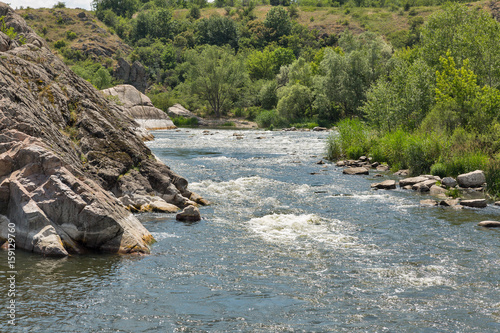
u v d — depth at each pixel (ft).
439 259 34.65
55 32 408.26
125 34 470.39
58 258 33.14
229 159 98.17
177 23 491.72
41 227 34.55
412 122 103.65
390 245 38.40
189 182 68.59
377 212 51.11
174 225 44.27
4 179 36.32
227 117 287.48
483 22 113.60
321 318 24.73
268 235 41.37
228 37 456.45
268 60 343.87
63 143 47.14
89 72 308.19
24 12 420.36
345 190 65.10
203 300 26.89
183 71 372.17
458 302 26.86
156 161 57.41
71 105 55.21
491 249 37.11
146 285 28.89
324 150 115.34
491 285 29.43
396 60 204.13
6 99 41.45
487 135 77.10
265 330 23.30
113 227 35.53
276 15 456.04
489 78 105.19
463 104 89.45
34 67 53.83
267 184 69.05
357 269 32.42
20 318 23.40
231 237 40.50
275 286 29.17
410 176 77.15
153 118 199.00
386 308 26.03
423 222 46.42
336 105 226.58
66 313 24.35
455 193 60.34
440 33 129.90
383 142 93.40
